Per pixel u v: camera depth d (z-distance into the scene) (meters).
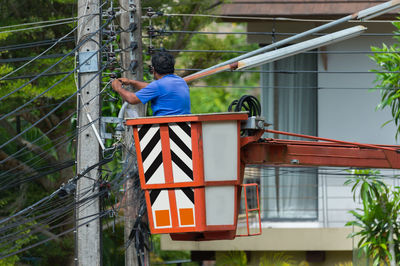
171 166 31.48
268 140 36.41
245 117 31.39
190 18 66.00
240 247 61.19
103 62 42.94
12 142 64.25
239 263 62.66
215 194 31.45
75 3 61.03
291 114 65.12
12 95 57.78
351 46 64.00
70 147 63.97
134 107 40.31
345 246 59.91
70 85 57.38
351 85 64.12
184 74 69.19
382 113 63.56
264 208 64.94
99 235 37.12
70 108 63.25
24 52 62.34
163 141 31.48
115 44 43.06
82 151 37.31
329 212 63.00
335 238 60.06
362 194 54.34
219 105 112.69
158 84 32.22
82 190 37.19
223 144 31.31
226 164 31.31
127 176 39.59
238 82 116.62
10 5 62.78
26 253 65.69
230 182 31.36
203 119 30.91
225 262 63.28
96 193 37.09
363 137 63.84
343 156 38.09
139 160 31.92
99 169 37.31
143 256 38.25
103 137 37.66
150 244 41.16
